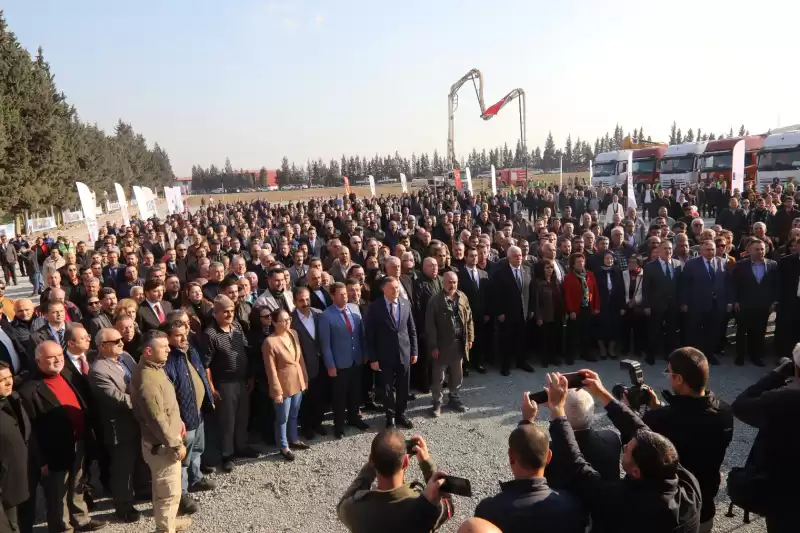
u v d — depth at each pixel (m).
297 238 14.59
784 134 25.00
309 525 4.50
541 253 8.42
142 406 4.11
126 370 4.85
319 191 95.50
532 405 2.85
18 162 33.94
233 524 4.55
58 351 4.38
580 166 128.25
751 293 7.62
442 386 7.03
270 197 87.56
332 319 6.11
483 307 8.09
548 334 8.28
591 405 2.97
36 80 38.09
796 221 9.54
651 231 10.80
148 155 99.50
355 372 6.34
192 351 5.15
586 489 2.56
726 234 8.75
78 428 4.44
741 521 4.29
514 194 32.94
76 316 7.26
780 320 7.85
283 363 5.66
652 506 2.34
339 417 6.18
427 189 41.06
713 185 24.94
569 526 2.33
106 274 9.91
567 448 2.69
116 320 5.69
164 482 4.22
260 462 5.68
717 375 7.52
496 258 9.98
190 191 136.00
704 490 3.08
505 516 2.33
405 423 6.32
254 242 11.64
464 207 26.66
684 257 8.38
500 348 7.99
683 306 7.95
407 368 6.30
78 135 50.50
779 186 20.98
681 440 3.03
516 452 2.44
